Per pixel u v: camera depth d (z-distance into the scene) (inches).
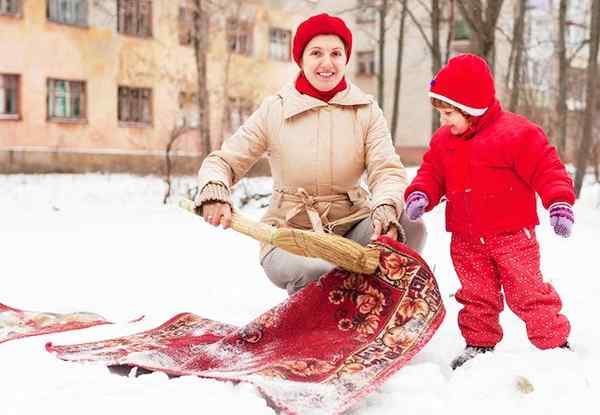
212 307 185.9
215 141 895.1
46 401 107.3
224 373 115.6
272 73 982.4
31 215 399.2
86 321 167.8
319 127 151.6
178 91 866.8
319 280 136.1
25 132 788.6
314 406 103.3
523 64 659.4
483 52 491.8
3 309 176.2
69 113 827.4
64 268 243.6
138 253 277.6
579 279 216.2
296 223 155.0
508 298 132.4
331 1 1007.0
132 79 861.2
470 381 114.2
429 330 126.2
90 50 832.3
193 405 103.1
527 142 127.7
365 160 154.1
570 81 772.6
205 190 140.8
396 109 701.3
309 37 150.6
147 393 108.7
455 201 135.1
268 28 970.7
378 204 142.2
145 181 699.4
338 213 153.9
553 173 124.6
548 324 128.2
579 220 385.1
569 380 113.7
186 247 294.4
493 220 131.3
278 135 153.0
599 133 617.0
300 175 152.3
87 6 828.0
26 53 786.2
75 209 440.1
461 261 136.6
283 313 133.6
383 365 118.1
